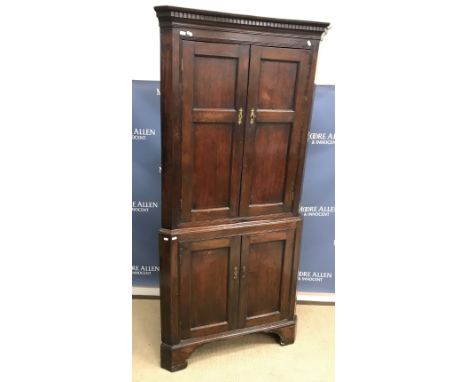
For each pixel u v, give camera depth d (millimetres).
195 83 1946
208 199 2145
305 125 2203
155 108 2701
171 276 2133
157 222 2873
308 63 2102
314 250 2941
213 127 2045
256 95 2053
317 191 2854
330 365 2328
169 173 2021
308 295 2998
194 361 2346
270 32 1983
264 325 2434
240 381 2189
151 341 2502
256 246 2301
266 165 2209
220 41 1914
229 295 2303
